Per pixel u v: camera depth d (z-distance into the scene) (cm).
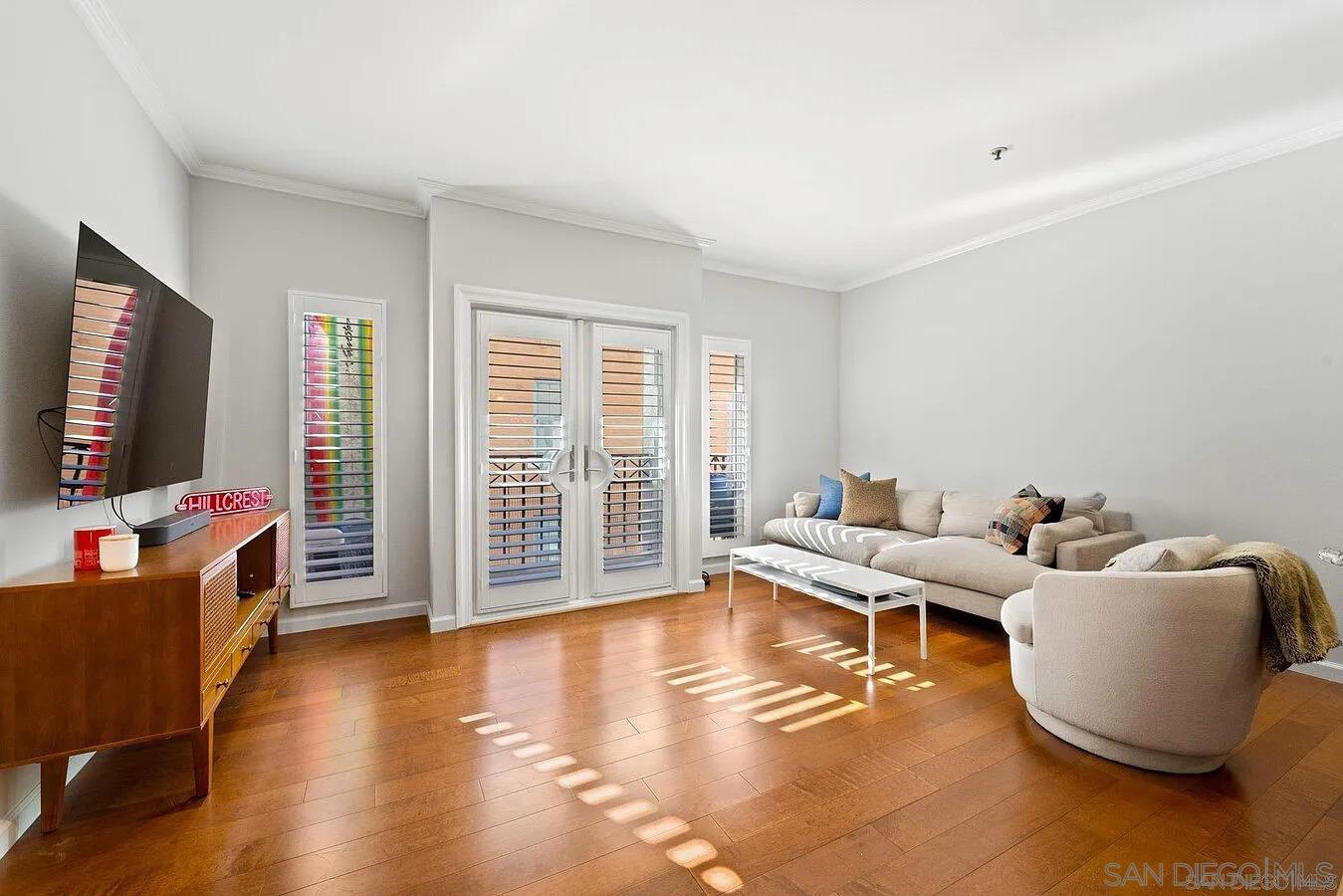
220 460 328
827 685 272
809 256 491
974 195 368
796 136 296
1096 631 204
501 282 371
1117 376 365
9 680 153
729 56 232
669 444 439
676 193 364
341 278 358
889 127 287
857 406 569
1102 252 373
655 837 166
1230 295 314
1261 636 194
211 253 327
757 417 544
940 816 175
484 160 320
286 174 335
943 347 484
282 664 295
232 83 249
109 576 163
